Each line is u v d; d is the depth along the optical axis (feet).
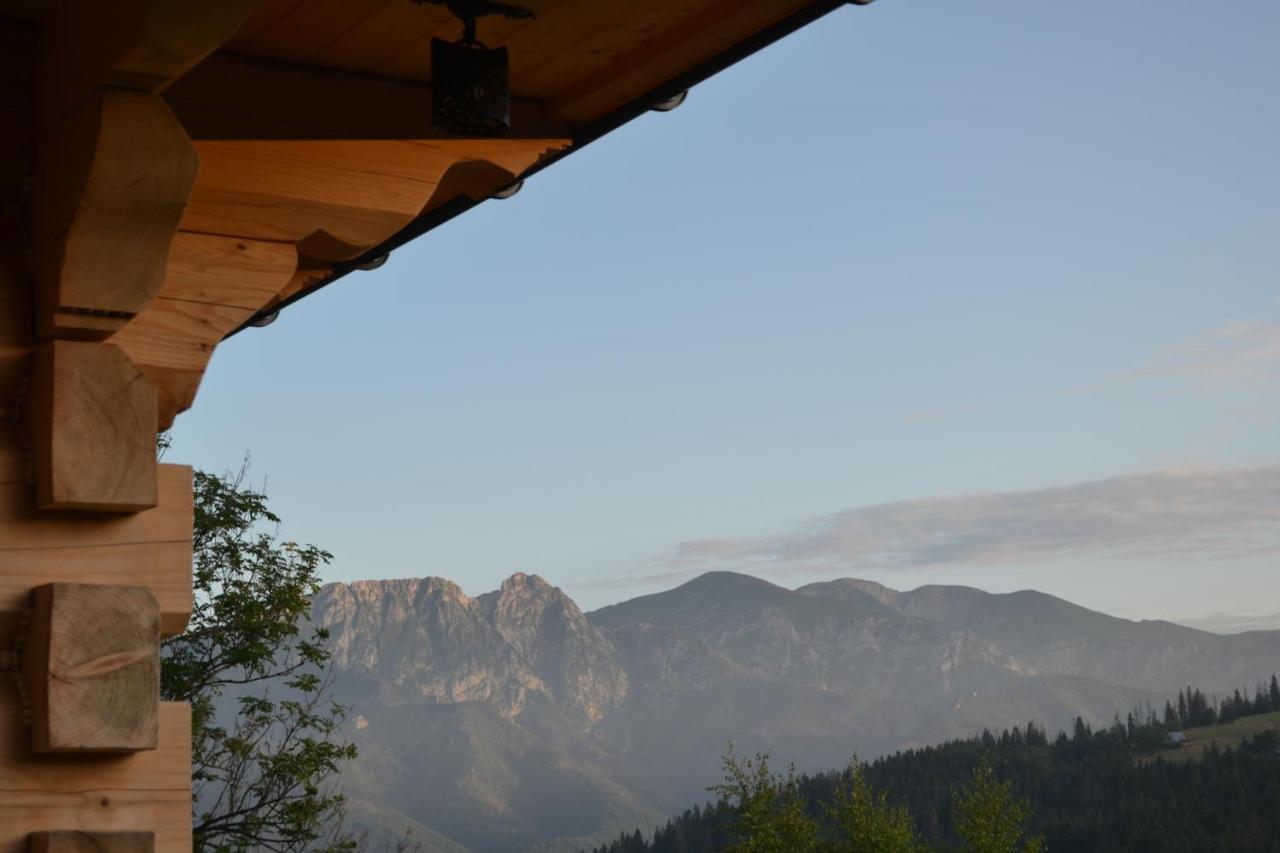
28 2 8.93
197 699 48.26
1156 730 646.74
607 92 11.48
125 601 8.62
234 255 10.07
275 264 10.19
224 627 48.98
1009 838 104.88
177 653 49.14
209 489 49.60
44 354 8.80
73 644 8.45
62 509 8.80
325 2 9.84
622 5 10.35
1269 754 555.69
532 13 10.34
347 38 10.37
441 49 10.01
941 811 524.11
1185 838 474.08
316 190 10.46
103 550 8.94
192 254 9.91
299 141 10.51
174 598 9.06
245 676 49.80
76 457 8.59
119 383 8.75
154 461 8.80
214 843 47.03
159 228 8.34
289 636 51.03
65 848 8.42
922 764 595.06
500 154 11.55
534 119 11.79
